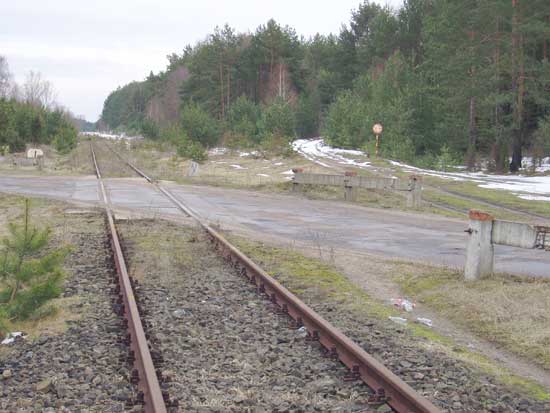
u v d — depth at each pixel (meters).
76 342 6.93
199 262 11.27
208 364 6.21
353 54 86.94
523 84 40.69
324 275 10.60
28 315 7.81
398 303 8.91
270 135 45.81
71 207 19.19
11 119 51.78
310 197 23.31
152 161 44.88
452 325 8.05
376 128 45.19
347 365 6.09
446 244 13.79
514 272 10.46
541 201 23.09
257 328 7.46
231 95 84.12
